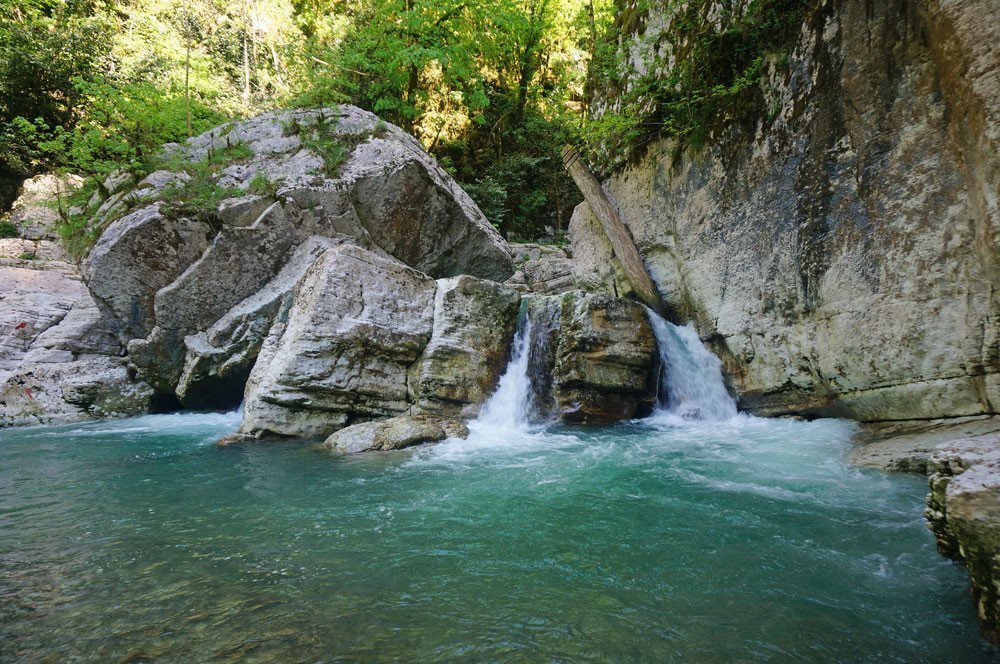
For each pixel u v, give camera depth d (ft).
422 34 54.90
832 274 19.69
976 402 16.05
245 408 25.44
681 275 27.91
